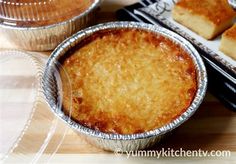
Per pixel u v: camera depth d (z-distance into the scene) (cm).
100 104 46
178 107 45
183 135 47
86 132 42
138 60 50
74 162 45
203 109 49
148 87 47
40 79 46
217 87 49
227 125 47
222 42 52
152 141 43
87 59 50
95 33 52
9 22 52
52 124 43
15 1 52
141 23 52
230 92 49
